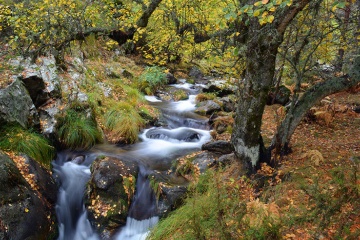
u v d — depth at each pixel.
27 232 4.40
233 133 5.55
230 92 12.59
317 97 5.24
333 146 6.74
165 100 12.14
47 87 7.50
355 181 4.08
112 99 9.69
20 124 6.08
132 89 11.05
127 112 8.78
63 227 5.37
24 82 6.80
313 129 7.92
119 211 5.36
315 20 5.39
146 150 7.53
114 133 8.05
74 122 7.29
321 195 4.06
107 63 12.48
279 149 5.49
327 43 6.42
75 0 8.41
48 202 5.30
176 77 15.47
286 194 4.78
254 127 5.17
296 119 5.37
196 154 6.80
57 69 8.86
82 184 5.93
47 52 8.61
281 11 4.18
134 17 7.55
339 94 11.20
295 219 3.97
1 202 4.29
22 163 5.32
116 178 5.69
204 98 11.77
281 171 5.36
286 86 10.27
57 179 6.01
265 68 4.71
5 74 6.78
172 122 9.84
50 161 6.32
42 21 7.40
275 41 4.39
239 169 5.48
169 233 4.57
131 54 14.96
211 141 7.53
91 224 5.34
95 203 5.43
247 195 4.91
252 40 4.60
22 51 7.57
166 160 7.01
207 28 6.59
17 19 7.05
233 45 6.71
